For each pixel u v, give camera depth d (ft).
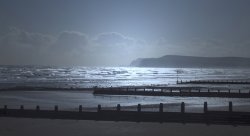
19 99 223.92
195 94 245.65
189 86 373.40
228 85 400.47
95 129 110.11
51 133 104.83
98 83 456.45
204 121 119.96
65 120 123.85
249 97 234.99
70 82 463.42
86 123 119.14
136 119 122.62
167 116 121.90
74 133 104.73
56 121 121.90
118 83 465.47
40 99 224.74
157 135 102.53
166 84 428.15
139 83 466.29
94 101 214.28
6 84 396.57
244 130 109.19
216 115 120.26
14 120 122.42
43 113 127.34
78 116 125.49
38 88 322.75
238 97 236.84
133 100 222.48
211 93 242.58
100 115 124.47
